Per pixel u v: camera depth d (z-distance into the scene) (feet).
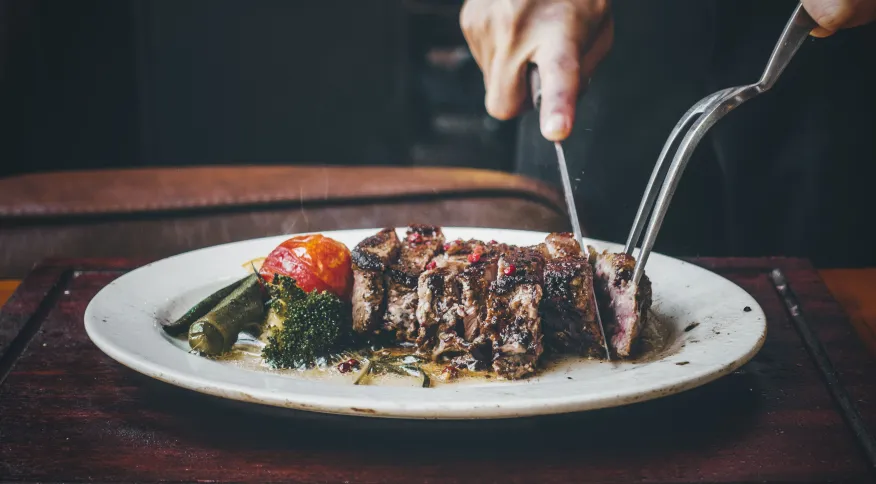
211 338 1.78
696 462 1.47
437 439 1.53
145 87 5.21
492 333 1.74
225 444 1.51
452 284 1.80
